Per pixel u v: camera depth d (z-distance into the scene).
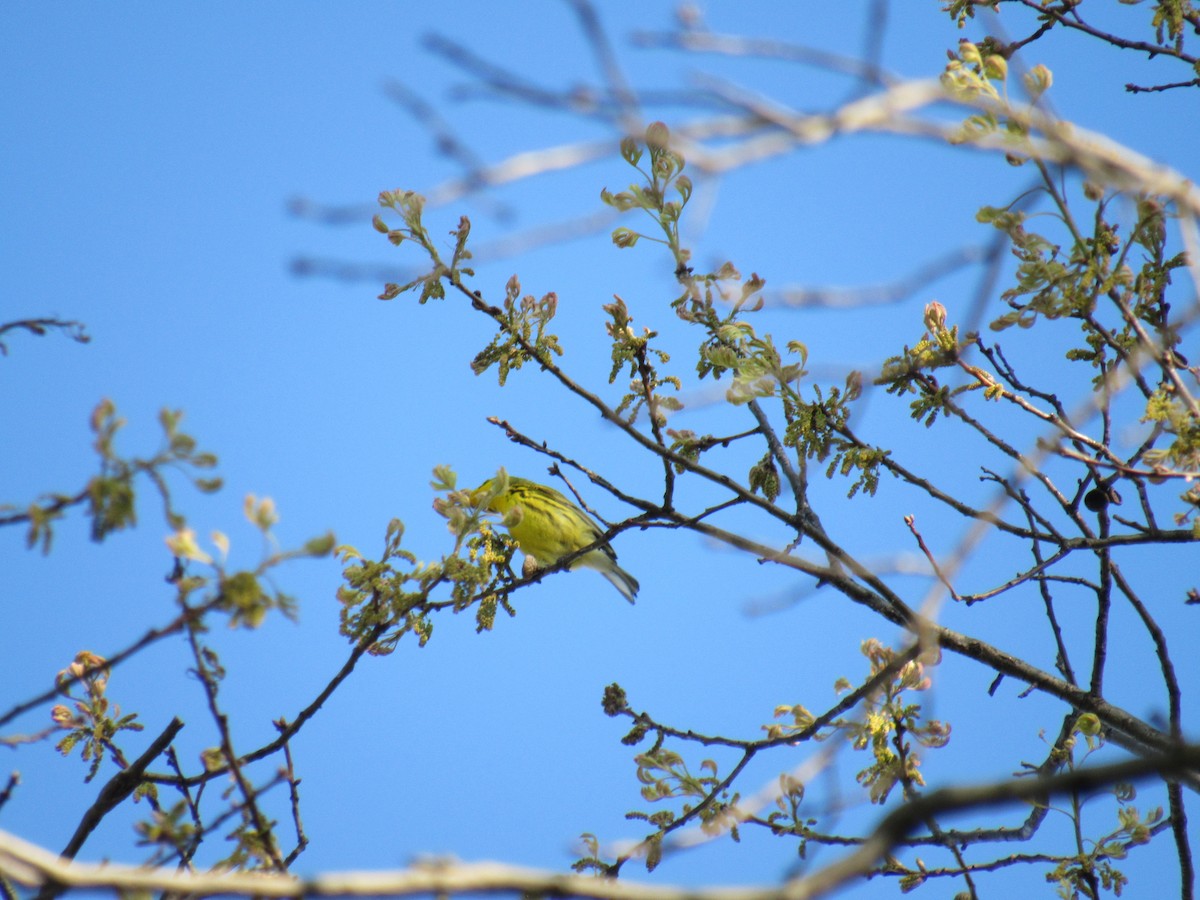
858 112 4.95
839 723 11.03
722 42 5.01
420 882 4.96
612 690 11.39
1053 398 11.27
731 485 10.98
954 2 12.15
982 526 7.05
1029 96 7.19
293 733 10.12
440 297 10.62
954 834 11.32
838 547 10.92
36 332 8.72
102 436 6.76
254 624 7.15
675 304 10.77
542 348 10.90
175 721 9.31
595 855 10.93
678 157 10.14
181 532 7.06
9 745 7.91
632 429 10.90
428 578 10.45
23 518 6.66
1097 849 11.24
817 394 10.80
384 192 10.51
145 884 5.27
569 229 5.12
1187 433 9.35
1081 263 9.38
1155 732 11.36
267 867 8.23
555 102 4.85
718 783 11.02
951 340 10.66
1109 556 11.59
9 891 6.37
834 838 10.95
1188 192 6.13
